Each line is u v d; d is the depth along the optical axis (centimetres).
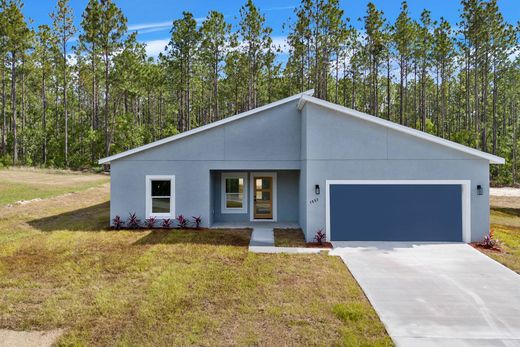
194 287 721
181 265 874
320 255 989
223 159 1370
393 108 5634
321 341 506
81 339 512
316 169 1201
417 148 1186
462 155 1176
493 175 4034
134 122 4441
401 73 4194
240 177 1552
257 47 4109
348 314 590
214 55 4238
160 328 545
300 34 3972
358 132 1197
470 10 3709
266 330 539
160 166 1372
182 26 4156
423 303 651
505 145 4200
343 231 1193
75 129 4091
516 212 1939
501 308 630
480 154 1154
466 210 1171
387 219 1191
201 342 503
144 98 5591
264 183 1559
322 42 3941
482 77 4025
